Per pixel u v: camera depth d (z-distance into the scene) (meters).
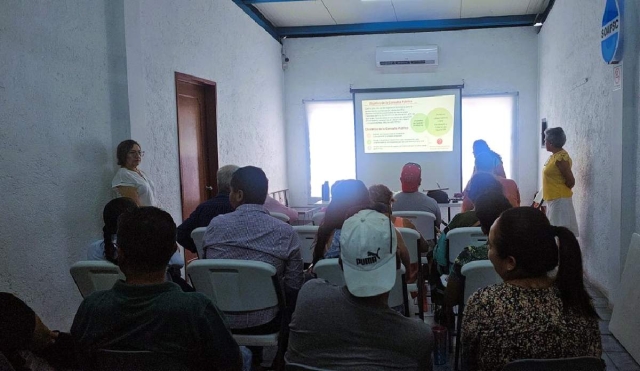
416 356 1.30
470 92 7.50
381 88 7.67
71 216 3.08
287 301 2.28
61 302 2.98
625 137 3.35
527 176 7.46
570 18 5.18
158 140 4.16
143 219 1.35
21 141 2.66
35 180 2.77
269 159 7.16
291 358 1.40
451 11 6.95
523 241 1.32
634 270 3.04
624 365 2.80
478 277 2.19
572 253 1.31
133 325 1.29
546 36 6.62
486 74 7.44
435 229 3.65
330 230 2.47
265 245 2.19
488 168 4.46
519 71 7.35
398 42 7.59
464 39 7.45
